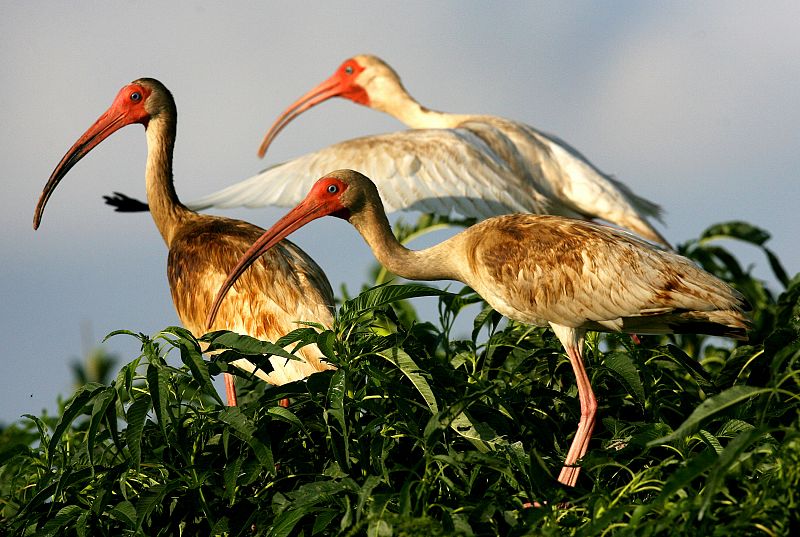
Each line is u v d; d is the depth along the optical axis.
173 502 10.29
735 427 9.98
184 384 10.53
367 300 11.04
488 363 12.29
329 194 14.01
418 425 10.26
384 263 14.02
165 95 17.55
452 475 9.94
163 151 17.42
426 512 8.68
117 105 17.61
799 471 7.75
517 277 13.20
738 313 12.89
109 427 10.25
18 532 10.50
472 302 13.80
